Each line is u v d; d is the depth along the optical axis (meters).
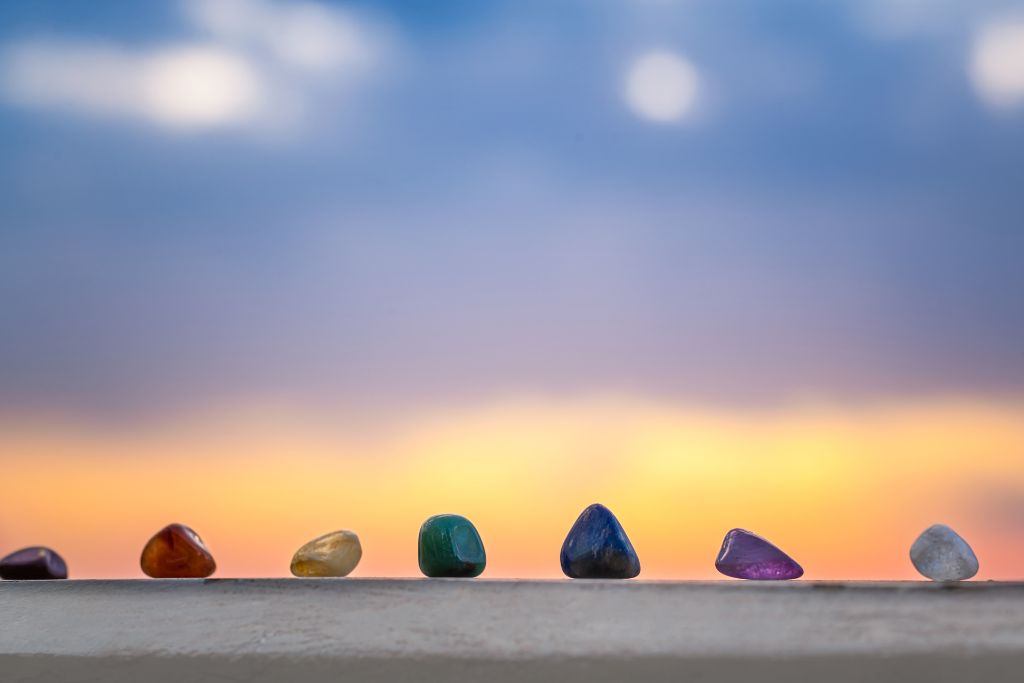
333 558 0.50
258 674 0.40
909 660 0.38
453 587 0.43
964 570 0.48
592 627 0.41
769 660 0.39
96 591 0.46
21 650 0.43
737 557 0.49
